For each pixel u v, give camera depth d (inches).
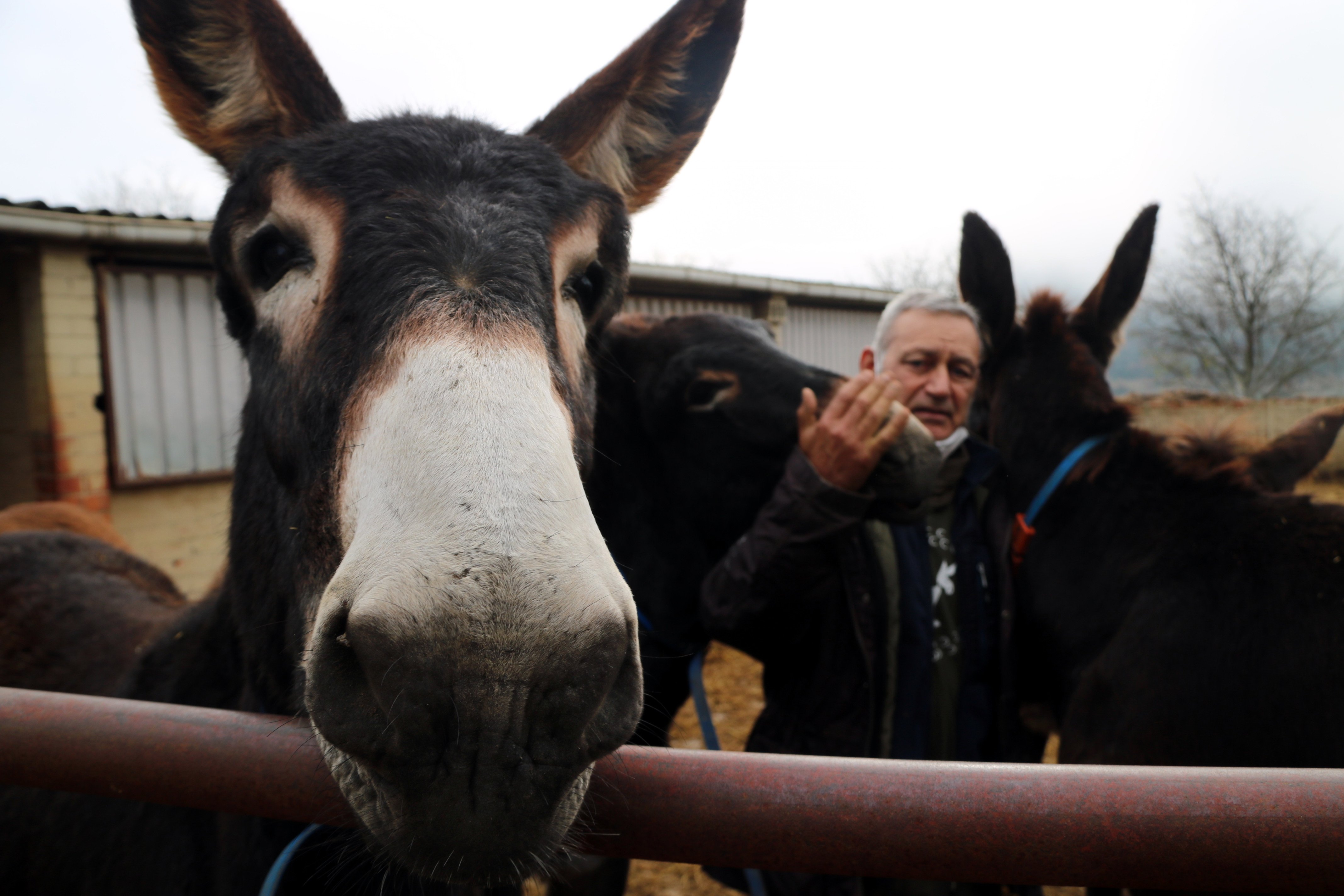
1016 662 83.2
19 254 241.4
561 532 30.0
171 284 270.2
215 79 59.3
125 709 34.8
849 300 535.2
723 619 78.2
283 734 34.0
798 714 83.3
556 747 28.5
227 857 52.5
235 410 287.3
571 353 47.3
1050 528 86.0
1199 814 27.3
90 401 249.4
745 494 89.7
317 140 46.5
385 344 35.5
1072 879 28.1
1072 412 87.7
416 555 28.9
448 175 44.1
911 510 75.7
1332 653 65.0
